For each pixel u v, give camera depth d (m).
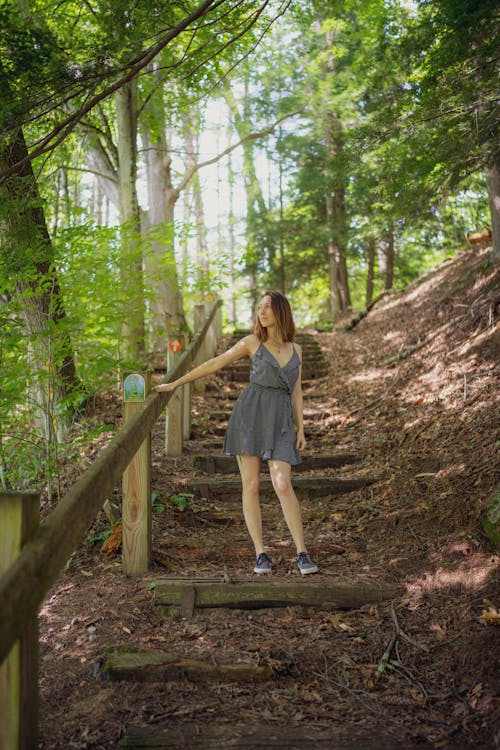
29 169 4.77
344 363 8.91
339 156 5.13
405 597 3.23
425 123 4.66
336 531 4.20
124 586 3.39
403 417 5.86
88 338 5.19
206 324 7.70
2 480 4.59
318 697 2.51
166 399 3.98
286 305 3.64
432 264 20.19
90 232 5.12
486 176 7.77
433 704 2.45
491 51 4.34
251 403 3.59
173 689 2.55
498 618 2.79
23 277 4.50
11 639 1.62
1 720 1.92
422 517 4.00
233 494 4.89
